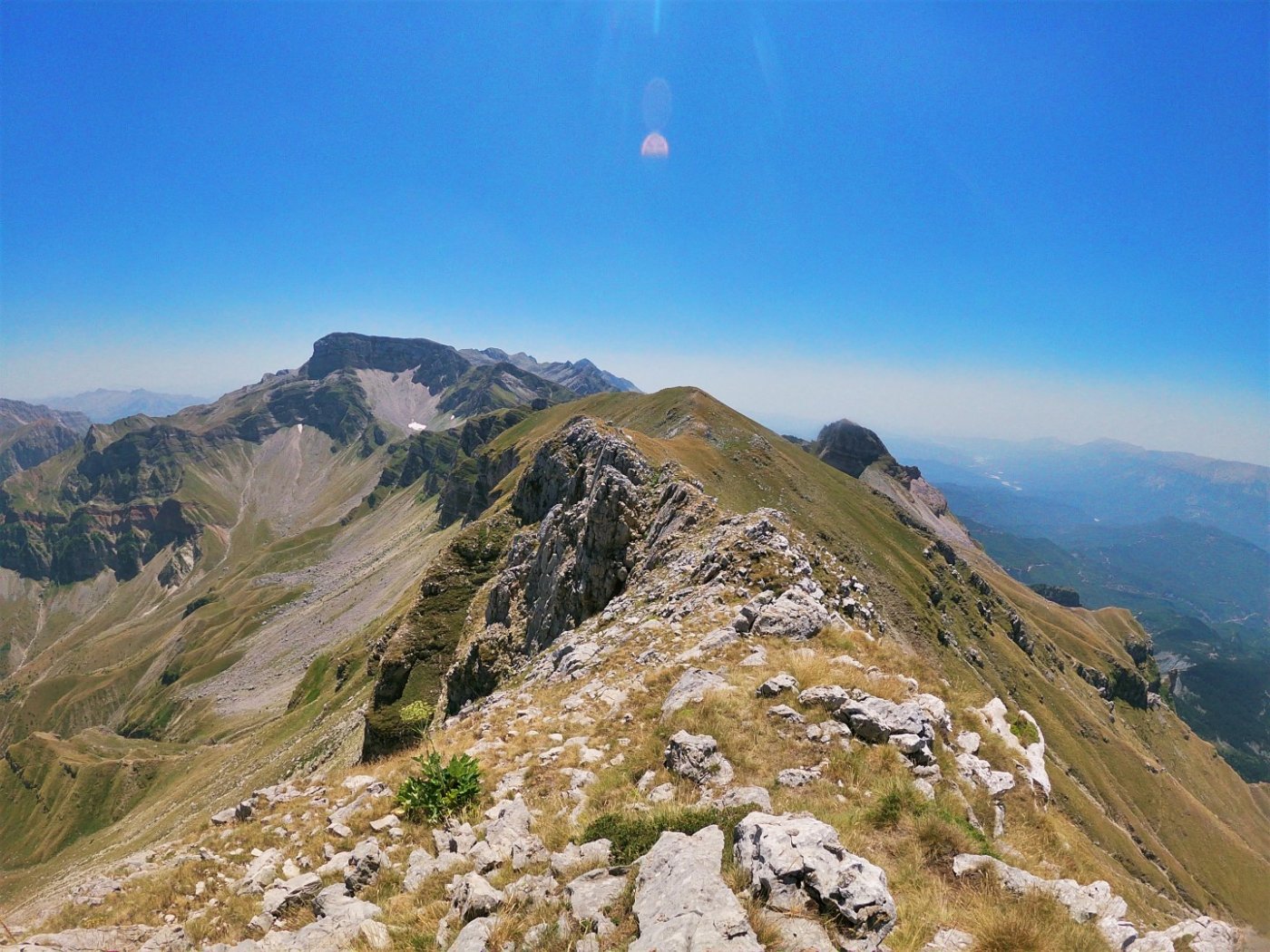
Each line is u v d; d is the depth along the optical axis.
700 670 19.22
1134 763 142.25
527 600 69.50
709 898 7.85
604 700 21.11
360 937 9.97
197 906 13.55
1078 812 102.94
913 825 11.30
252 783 85.38
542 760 16.72
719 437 142.12
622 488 57.75
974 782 14.62
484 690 64.38
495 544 92.88
